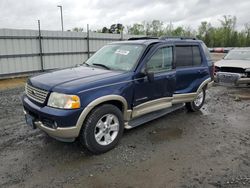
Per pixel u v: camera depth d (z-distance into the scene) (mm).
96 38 16562
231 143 4328
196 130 4941
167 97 4914
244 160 3699
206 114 6082
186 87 5438
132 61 4359
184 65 5387
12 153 3820
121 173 3303
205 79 6012
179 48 5258
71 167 3436
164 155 3830
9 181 3086
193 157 3775
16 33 12492
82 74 4062
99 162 3586
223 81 9297
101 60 4891
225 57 10789
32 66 13531
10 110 6270
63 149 3967
